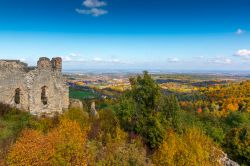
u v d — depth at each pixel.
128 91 39.03
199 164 29.77
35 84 34.94
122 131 33.47
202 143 35.59
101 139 29.98
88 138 29.84
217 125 70.00
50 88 36.50
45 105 36.12
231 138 56.53
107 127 34.88
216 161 33.91
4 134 26.41
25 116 31.91
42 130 29.25
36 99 35.09
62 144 21.27
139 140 32.91
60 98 37.75
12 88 33.75
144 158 26.25
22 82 34.31
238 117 75.69
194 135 36.03
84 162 21.17
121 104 37.22
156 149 32.84
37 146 20.97
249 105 91.88
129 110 36.47
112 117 39.78
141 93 37.28
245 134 54.75
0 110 31.61
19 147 20.75
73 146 21.56
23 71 34.56
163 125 35.72
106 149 25.83
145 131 34.97
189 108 89.19
